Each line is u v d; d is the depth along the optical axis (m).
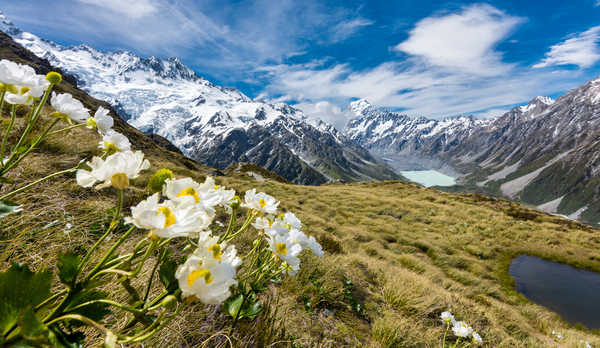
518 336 5.84
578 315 11.53
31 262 1.40
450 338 4.00
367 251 11.30
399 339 3.25
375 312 3.91
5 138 0.88
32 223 1.70
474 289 11.00
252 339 1.86
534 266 15.86
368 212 20.31
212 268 0.66
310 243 1.50
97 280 0.70
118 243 0.72
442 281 9.67
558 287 13.58
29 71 0.90
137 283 1.59
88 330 1.20
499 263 15.55
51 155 3.30
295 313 2.94
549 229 21.83
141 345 1.38
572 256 17.41
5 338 0.55
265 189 18.64
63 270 0.66
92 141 4.63
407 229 18.19
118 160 0.69
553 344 6.53
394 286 4.96
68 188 2.68
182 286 0.61
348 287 4.38
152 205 0.65
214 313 1.91
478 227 20.42
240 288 1.33
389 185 37.78
